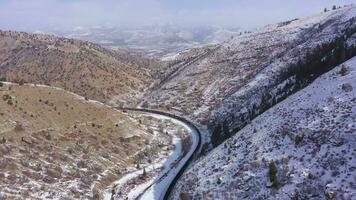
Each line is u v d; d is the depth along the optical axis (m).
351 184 47.53
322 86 70.88
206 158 73.94
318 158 53.41
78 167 78.25
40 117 88.19
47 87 105.38
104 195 72.38
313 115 61.97
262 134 66.69
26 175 68.69
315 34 174.88
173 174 82.06
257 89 139.62
